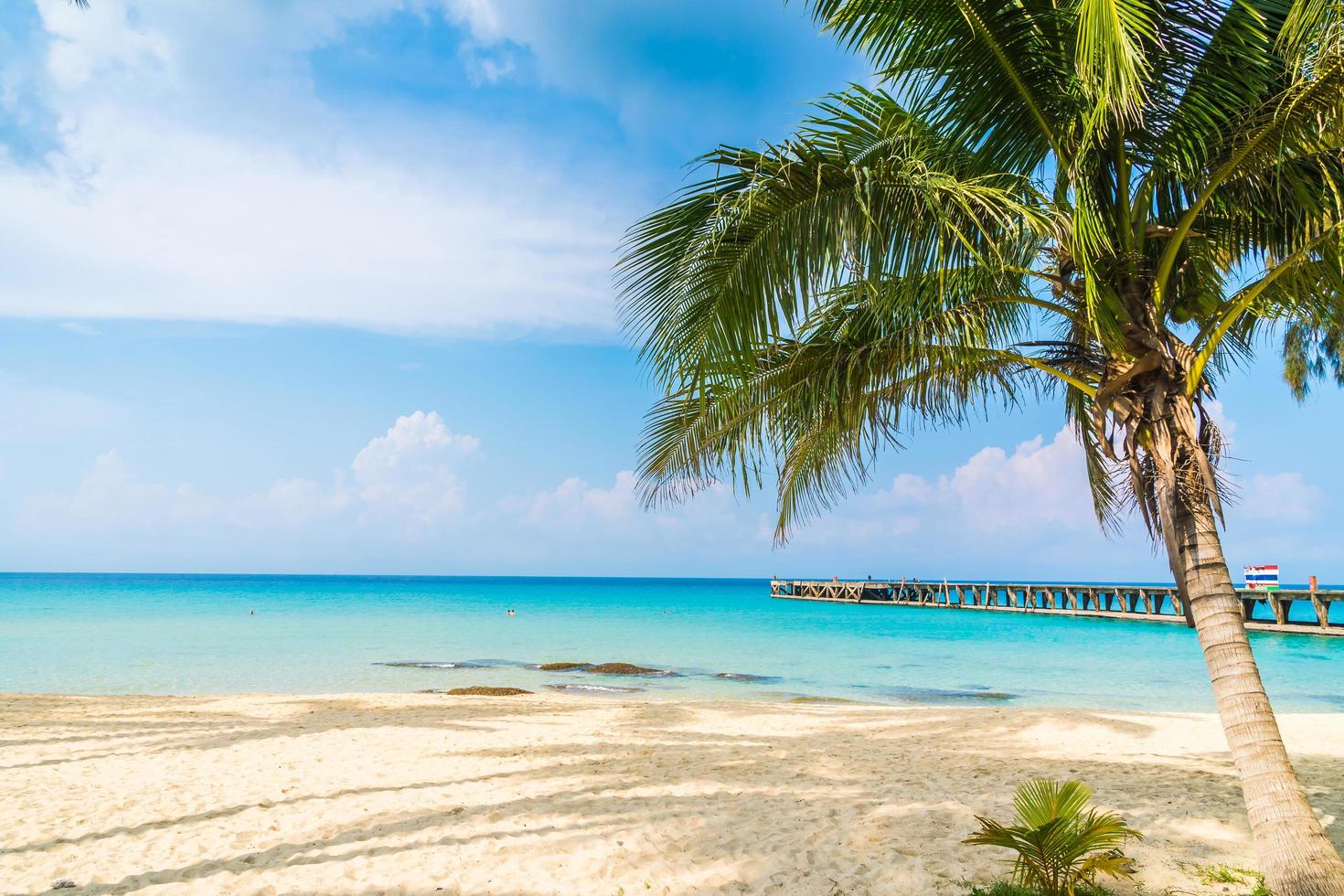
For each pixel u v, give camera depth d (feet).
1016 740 31.07
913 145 15.66
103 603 169.07
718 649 82.53
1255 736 13.26
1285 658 69.05
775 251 15.12
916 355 16.81
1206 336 15.39
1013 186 15.60
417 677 60.59
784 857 16.38
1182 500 14.08
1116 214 15.19
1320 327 19.21
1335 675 59.62
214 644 82.94
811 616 147.54
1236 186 15.39
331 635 96.53
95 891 14.99
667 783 23.40
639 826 18.78
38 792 22.21
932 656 76.43
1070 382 16.43
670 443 21.26
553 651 80.38
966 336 15.65
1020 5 13.85
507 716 37.24
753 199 14.11
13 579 533.14
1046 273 15.76
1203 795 20.54
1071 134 14.39
